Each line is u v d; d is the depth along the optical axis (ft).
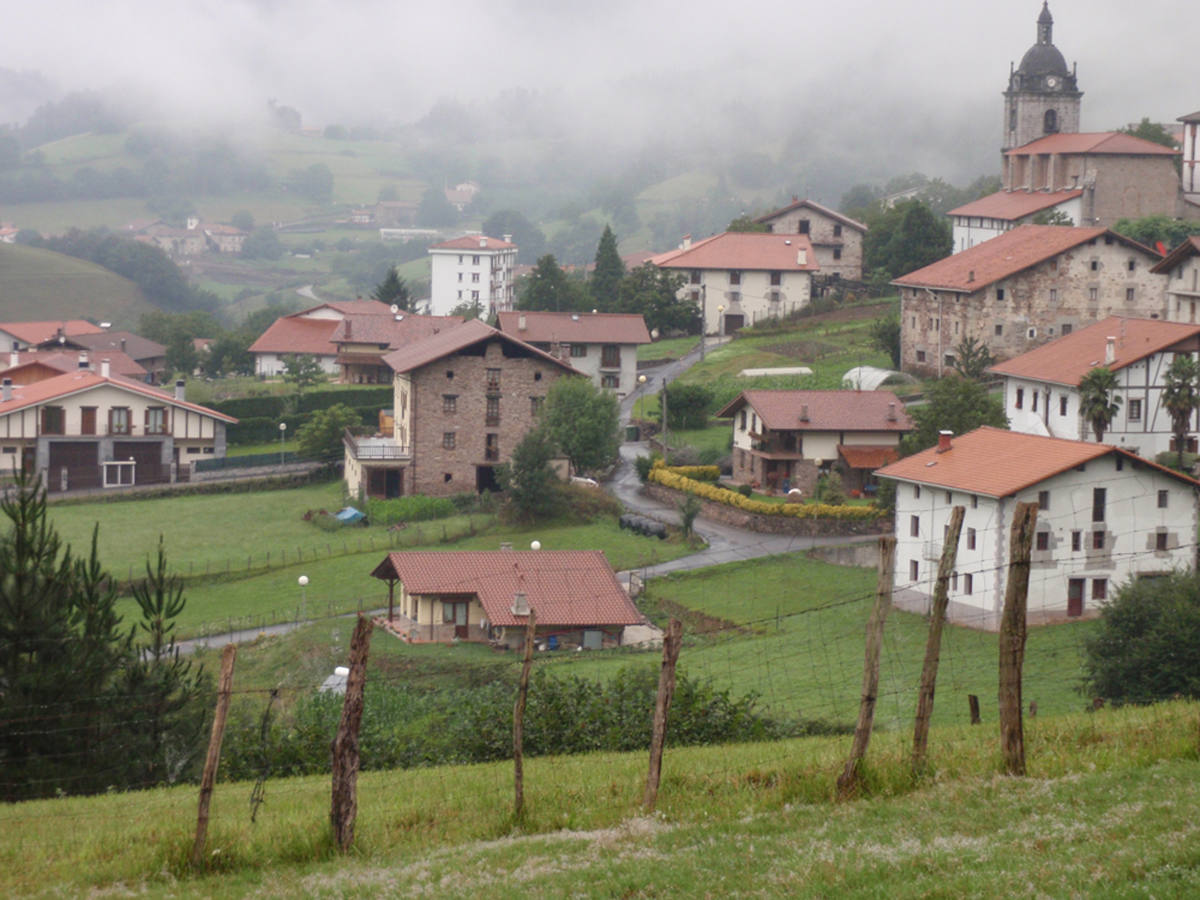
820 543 279.90
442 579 229.45
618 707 126.52
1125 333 312.50
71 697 105.81
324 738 121.70
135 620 244.42
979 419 289.12
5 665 105.50
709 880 65.00
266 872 73.41
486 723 125.49
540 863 70.49
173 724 110.93
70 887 71.51
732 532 294.46
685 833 73.87
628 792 86.38
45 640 106.32
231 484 353.31
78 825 86.94
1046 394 313.94
